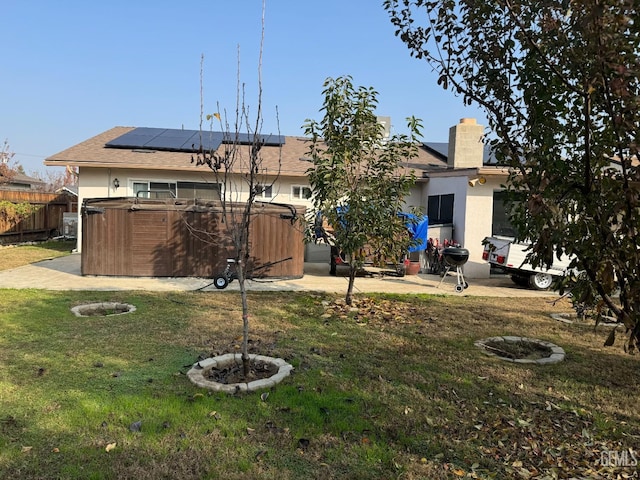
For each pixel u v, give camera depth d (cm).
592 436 356
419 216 806
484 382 458
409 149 779
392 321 692
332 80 730
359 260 780
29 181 3691
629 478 305
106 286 912
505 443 343
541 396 431
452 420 374
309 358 508
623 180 230
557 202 232
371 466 305
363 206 732
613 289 236
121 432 334
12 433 328
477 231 1238
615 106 228
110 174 1345
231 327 623
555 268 1047
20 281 942
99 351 506
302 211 1096
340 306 773
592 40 216
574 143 267
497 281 1189
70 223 1895
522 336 634
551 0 243
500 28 300
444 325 680
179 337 567
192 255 1043
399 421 368
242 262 453
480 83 314
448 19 322
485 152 1433
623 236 227
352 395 412
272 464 303
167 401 383
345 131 739
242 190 1364
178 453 310
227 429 343
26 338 547
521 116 297
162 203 1044
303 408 381
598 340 630
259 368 473
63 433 330
